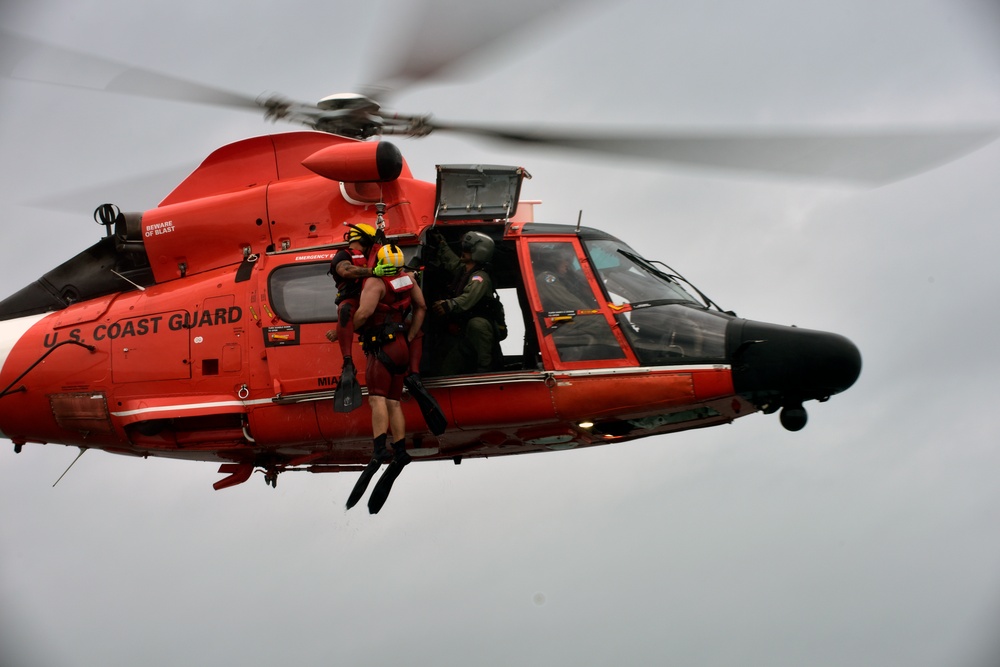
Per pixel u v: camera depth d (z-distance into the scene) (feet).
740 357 93.91
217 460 113.19
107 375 106.63
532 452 110.22
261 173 107.65
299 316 99.91
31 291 114.21
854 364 92.68
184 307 104.37
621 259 101.45
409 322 95.81
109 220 112.06
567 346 96.27
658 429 104.22
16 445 117.70
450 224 100.53
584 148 82.48
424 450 105.09
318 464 115.55
